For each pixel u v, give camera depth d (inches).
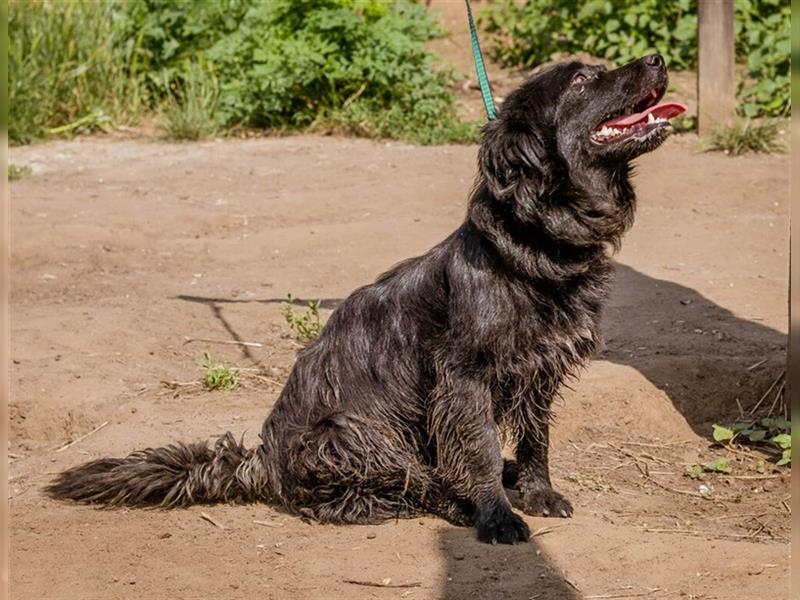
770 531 227.8
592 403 281.7
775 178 470.0
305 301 359.6
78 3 617.9
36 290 370.6
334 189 480.7
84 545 215.2
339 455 224.1
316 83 585.9
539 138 211.2
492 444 220.7
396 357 227.1
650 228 422.6
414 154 532.4
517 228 213.2
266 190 483.5
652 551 210.4
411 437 230.2
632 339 323.3
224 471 234.5
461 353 217.6
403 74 577.9
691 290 360.2
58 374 295.0
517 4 686.5
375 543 216.1
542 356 219.1
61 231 422.6
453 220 434.6
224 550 213.5
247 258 403.2
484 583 199.3
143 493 231.9
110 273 389.4
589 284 219.1
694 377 293.3
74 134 592.1
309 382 233.0
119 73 611.5
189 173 511.5
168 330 335.0
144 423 272.2
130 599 195.3
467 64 650.2
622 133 215.3
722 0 516.7
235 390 296.8
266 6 580.1
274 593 196.5
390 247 405.1
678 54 606.9
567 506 229.5
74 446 264.8
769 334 324.2
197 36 621.6
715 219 430.6
